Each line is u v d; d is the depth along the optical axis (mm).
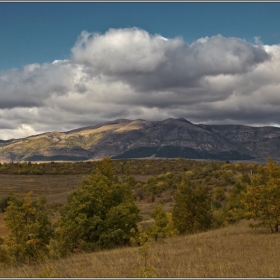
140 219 28938
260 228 30688
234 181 104125
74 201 26688
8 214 23984
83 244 24797
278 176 28297
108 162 30844
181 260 15289
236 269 12867
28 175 160125
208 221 38188
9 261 19344
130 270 12734
